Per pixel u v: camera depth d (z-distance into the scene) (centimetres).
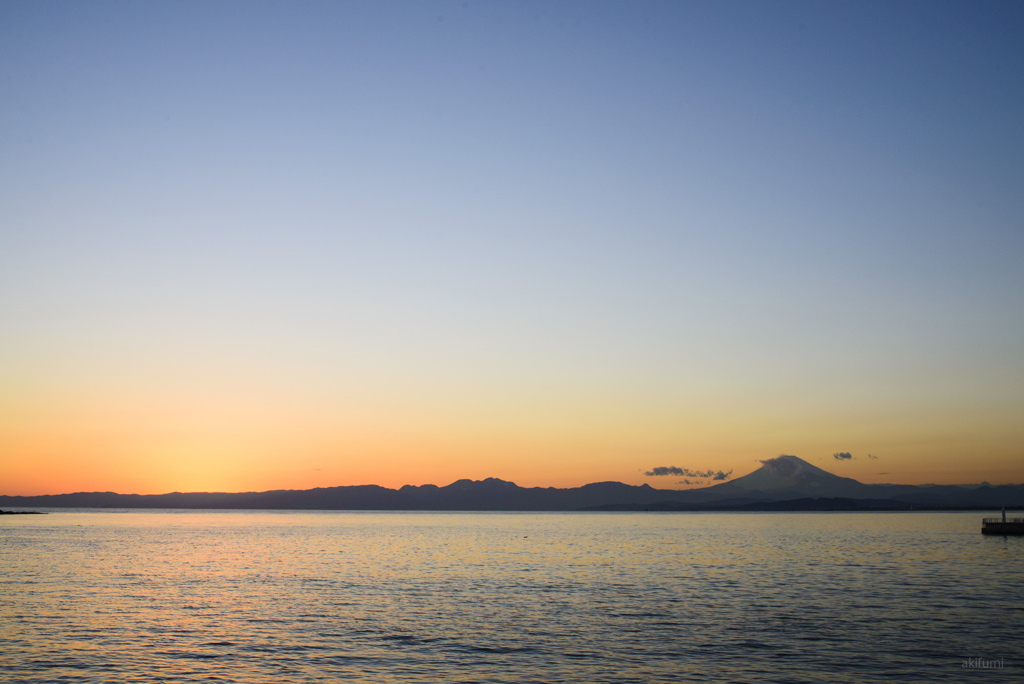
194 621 4750
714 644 4053
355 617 4916
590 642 4116
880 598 5691
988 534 14800
